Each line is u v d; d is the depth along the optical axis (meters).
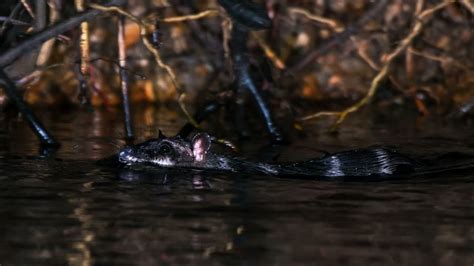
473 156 13.67
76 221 9.68
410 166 12.72
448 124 16.66
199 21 18.38
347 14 18.94
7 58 13.66
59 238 9.10
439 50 19.05
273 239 9.13
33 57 14.55
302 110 17.69
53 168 12.30
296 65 17.72
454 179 12.09
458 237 9.27
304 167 12.55
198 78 18.34
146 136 15.05
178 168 12.56
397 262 8.48
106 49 17.92
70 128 15.60
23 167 12.33
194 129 15.16
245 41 14.93
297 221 9.80
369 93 15.50
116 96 17.92
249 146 14.57
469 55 19.12
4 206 10.23
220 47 18.28
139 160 12.69
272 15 18.17
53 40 14.91
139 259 8.51
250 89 14.98
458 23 19.17
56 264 8.35
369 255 8.67
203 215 9.98
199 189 11.27
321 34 18.77
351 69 18.95
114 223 9.62
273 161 13.34
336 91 18.78
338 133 15.70
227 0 14.05
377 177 12.24
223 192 11.12
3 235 9.16
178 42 18.44
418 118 17.28
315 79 18.77
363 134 15.59
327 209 10.31
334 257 8.61
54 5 14.47
